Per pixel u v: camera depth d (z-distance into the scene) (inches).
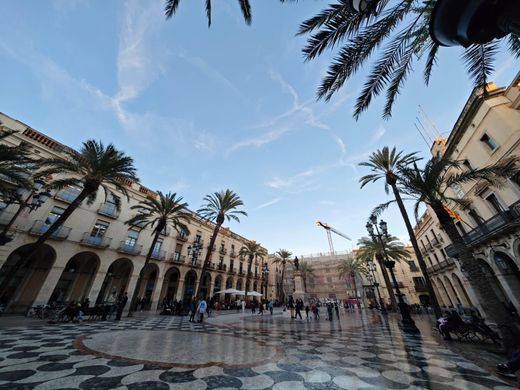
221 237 1492.4
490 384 143.8
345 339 317.7
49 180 700.0
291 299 737.0
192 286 1240.2
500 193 502.3
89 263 863.1
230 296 1486.2
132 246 920.9
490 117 489.1
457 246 312.7
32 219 658.2
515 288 501.4
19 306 655.1
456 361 201.2
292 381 149.0
